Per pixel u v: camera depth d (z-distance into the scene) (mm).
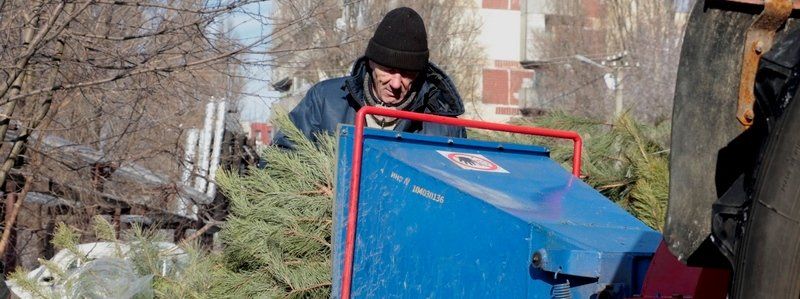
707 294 2354
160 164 10336
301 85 13430
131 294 4637
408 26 4281
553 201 3250
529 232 2904
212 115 10867
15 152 8469
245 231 4324
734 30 2170
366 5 13430
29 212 9562
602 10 39062
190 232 9805
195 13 7766
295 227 4305
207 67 8133
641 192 4762
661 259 2650
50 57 7883
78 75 8117
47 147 8898
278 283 4309
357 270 3424
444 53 28578
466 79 30125
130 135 9602
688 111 2148
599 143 5328
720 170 2166
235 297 4320
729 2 2141
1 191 8609
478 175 3422
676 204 2135
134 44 8078
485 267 3018
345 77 4586
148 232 5152
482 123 3850
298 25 8258
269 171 4477
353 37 8477
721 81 2172
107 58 7906
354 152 3449
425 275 3203
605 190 5082
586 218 3111
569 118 5762
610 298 2744
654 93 31922
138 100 8648
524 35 41219
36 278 5336
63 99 8656
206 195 10273
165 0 8023
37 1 7582
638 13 36219
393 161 3395
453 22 28438
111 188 9586
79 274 4891
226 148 11625
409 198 3303
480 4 41875
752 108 2139
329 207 4297
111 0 7605
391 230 3342
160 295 4664
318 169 4367
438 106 4465
